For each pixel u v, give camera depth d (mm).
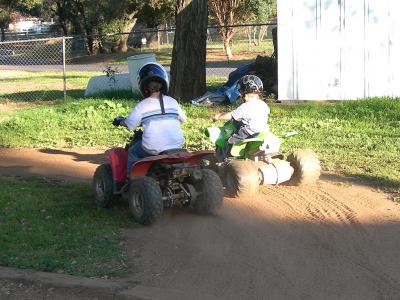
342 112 12984
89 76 28094
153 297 4711
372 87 14273
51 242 5965
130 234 6293
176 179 6719
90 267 5387
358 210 6957
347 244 5891
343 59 14312
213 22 36812
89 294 4859
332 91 14477
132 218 6746
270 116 13102
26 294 4918
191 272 5312
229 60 33375
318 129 11711
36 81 26062
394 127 11672
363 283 5008
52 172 9266
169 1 41281
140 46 48562
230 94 14797
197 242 6047
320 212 6926
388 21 14008
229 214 6891
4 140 12000
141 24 48625
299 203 7289
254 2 34281
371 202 7270
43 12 52188
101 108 14461
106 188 7070
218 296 4812
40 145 11562
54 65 38250
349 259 5516
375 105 12992
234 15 33781
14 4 49625
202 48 15531
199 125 12453
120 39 45312
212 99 15031
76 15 45062
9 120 13945
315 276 5168
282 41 14500
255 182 7371
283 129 11695
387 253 5637
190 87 15539
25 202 7414
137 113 6770
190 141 11062
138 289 4844
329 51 14352
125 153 7086
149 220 6418
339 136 11086
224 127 7891
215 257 5652
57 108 15305
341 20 14180
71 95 19609
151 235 6262
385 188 7887
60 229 6383
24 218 6785
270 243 5977
